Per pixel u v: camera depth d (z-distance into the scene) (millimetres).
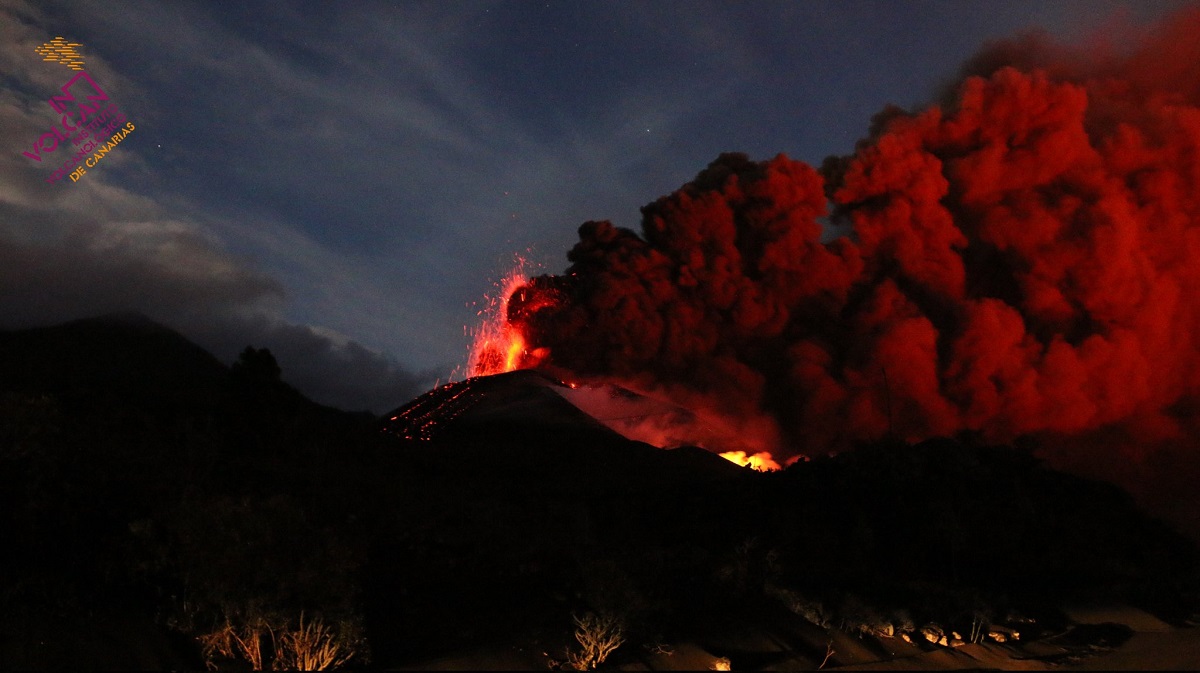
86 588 15859
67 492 17391
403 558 21688
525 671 16500
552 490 40656
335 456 38469
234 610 14609
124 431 27344
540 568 22141
